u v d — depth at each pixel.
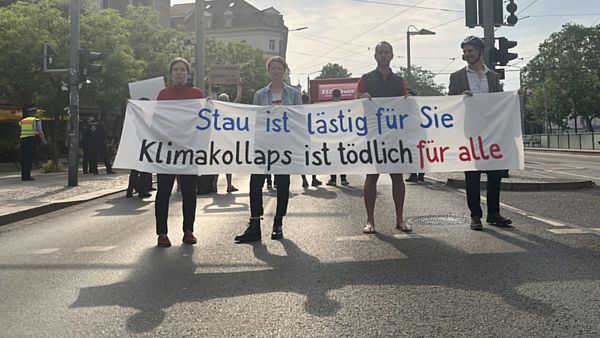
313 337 3.37
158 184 6.25
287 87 6.84
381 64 6.78
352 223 7.34
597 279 4.46
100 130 19.17
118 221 8.24
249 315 3.80
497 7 13.33
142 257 5.64
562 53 65.56
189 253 5.77
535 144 56.81
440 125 6.65
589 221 7.10
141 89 9.51
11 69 21.70
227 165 6.39
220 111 6.48
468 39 6.77
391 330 3.46
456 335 3.36
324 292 4.28
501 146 6.62
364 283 4.50
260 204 6.43
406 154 6.60
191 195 6.32
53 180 15.83
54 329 3.61
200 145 6.38
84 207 10.12
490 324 3.53
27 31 21.67
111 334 3.50
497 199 6.84
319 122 6.61
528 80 70.00
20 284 4.71
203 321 3.70
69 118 13.81
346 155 6.57
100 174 19.14
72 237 6.96
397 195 6.70
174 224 7.74
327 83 23.50
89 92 23.38
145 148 6.27
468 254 5.39
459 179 11.86
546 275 4.60
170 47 33.31
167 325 3.64
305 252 5.66
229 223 7.70
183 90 6.58
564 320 3.57
